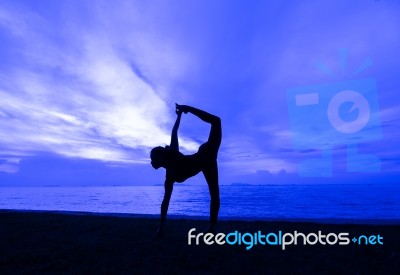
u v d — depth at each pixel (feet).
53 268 9.62
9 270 9.45
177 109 14.37
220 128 14.05
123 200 211.00
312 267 9.56
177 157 13.50
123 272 9.10
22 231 16.51
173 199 218.38
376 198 209.67
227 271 9.18
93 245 12.83
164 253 11.41
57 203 177.68
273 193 329.72
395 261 10.21
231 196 265.54
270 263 10.07
